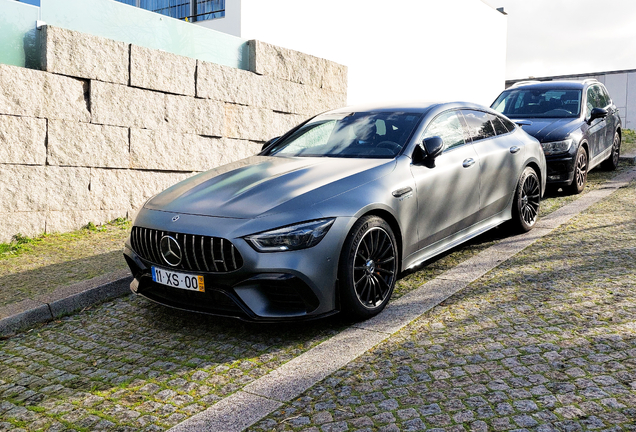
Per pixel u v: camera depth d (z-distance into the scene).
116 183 6.79
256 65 8.50
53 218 6.20
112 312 4.27
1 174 5.71
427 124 4.61
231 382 3.05
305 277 3.38
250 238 3.35
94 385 3.12
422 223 4.26
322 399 2.77
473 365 2.99
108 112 6.60
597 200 7.27
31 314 4.04
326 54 13.34
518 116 8.60
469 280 4.41
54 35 6.01
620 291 3.92
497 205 5.29
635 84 20.56
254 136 8.59
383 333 3.51
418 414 2.56
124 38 6.82
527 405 2.56
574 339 3.21
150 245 3.75
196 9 11.47
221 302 3.51
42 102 5.98
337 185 3.73
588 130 8.14
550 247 5.18
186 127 7.52
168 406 2.84
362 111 5.05
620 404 2.51
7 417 2.82
